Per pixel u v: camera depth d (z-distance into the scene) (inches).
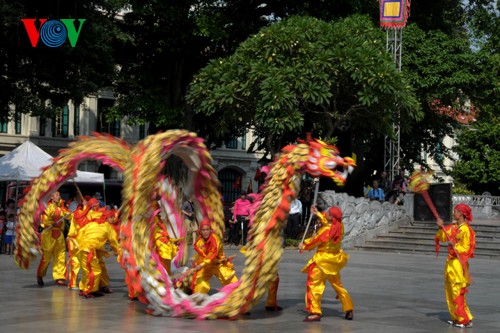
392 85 1075.9
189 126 1332.4
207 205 536.7
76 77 1112.2
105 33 1117.1
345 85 1125.1
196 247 477.1
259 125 1133.1
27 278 659.4
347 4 1302.9
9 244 936.9
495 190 1878.7
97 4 1142.3
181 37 1278.3
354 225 1108.5
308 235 1167.0
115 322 431.5
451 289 439.5
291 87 1073.5
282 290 602.9
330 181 1352.1
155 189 478.3
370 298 557.3
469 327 433.7
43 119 1178.0
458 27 1779.0
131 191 470.0
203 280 480.4
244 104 1122.0
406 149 1588.3
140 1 1248.2
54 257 605.3
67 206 616.7
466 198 1530.5
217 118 1310.3
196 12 1259.8
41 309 477.1
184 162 516.4
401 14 1293.1
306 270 451.2
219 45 1349.7
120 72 1357.0
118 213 545.6
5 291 567.8
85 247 533.6
